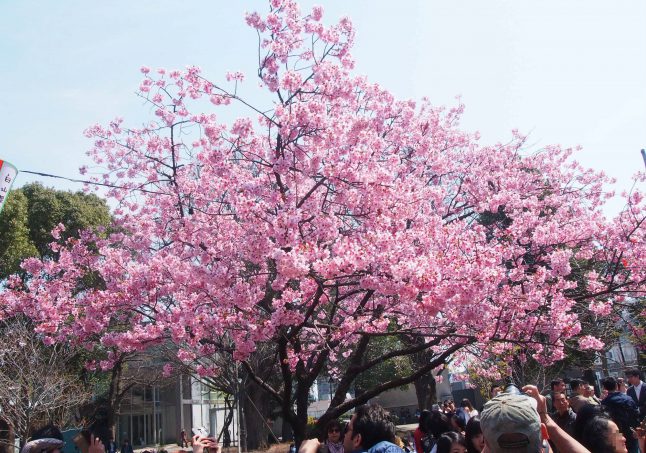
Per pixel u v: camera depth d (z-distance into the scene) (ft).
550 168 49.93
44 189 85.20
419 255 29.58
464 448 14.17
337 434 20.67
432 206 40.65
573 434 12.52
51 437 12.32
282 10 32.71
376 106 38.24
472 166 46.09
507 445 8.32
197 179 38.09
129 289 32.55
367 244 26.61
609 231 37.09
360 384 107.96
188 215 36.45
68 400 60.29
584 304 40.29
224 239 32.24
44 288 36.29
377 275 26.86
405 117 40.01
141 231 39.06
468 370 47.55
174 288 32.60
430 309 25.67
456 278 26.09
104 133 40.60
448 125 47.11
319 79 31.53
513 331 31.63
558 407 17.35
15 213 74.23
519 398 8.85
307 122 29.04
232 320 29.60
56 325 32.40
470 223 44.19
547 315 33.01
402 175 37.70
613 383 24.12
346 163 28.78
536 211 42.37
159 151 40.37
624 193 46.65
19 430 54.44
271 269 32.40
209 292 30.37
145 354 66.69
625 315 44.29
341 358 57.57
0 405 54.24
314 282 28.45
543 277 31.89
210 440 11.18
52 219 82.74
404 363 76.84
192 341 30.17
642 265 34.37
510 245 36.17
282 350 30.50
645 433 10.87
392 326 43.47
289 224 26.58
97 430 12.87
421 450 20.04
